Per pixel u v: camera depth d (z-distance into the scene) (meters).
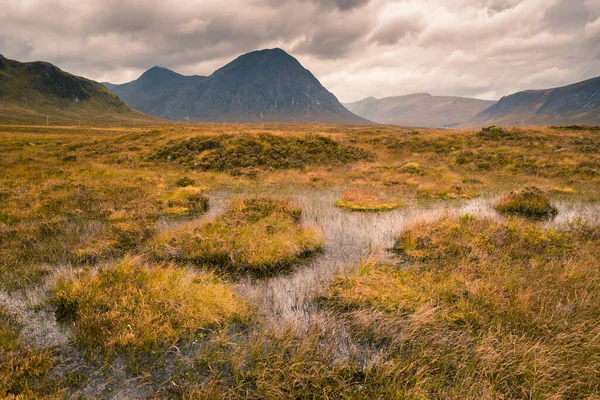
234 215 12.88
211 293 7.01
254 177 23.91
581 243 10.09
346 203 16.19
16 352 5.18
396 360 5.23
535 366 4.77
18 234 10.52
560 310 6.27
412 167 26.56
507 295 6.90
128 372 5.05
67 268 8.41
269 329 6.11
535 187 18.02
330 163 29.97
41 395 4.52
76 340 5.62
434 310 6.41
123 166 27.12
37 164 25.09
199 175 24.23
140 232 10.98
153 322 5.99
